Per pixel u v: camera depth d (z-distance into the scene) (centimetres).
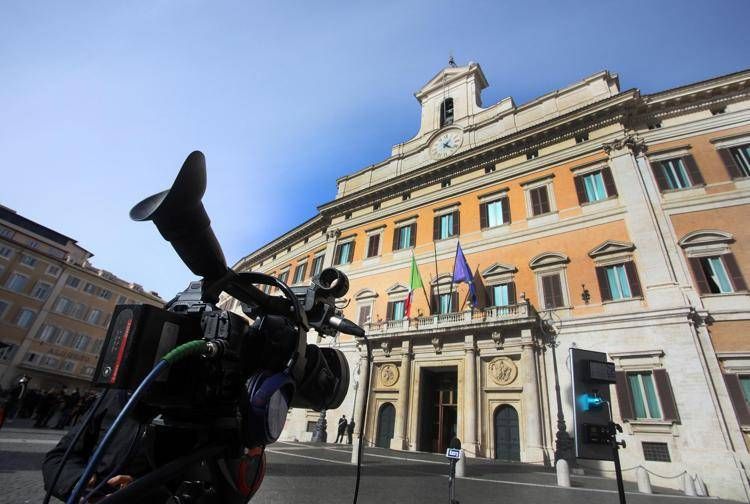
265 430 109
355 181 3388
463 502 722
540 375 1722
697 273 1617
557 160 2203
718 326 1502
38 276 4234
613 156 2011
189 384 118
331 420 2266
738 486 1232
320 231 3459
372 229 2938
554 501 795
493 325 1823
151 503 112
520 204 2242
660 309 1592
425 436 1967
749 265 1541
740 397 1376
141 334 104
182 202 107
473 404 1767
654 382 1508
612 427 478
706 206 1719
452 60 3341
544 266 1980
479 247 2281
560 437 1518
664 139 1948
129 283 5209
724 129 1834
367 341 176
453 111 3034
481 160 2523
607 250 1819
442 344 2003
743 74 1838
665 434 1414
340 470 984
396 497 716
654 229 1752
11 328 3959
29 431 1298
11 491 428
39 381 4066
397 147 3244
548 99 2438
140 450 137
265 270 4131
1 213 4297
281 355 132
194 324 130
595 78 2283
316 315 172
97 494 119
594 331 1705
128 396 134
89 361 4441
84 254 5006
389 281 2586
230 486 134
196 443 132
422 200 2728
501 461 1544
